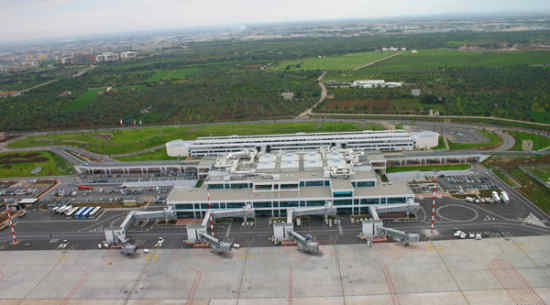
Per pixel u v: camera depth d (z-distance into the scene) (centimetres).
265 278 14588
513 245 15862
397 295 13388
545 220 17688
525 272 14225
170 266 15600
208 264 15612
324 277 14475
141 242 17412
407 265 14950
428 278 14162
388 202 18900
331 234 17375
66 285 14750
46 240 18012
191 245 17012
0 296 14288
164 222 19125
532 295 13112
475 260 15038
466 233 16925
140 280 14838
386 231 16638
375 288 13775
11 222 18325
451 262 14988
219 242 16188
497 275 14138
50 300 13988
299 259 15650
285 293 13738
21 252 17062
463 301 12988
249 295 13738
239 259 15850
